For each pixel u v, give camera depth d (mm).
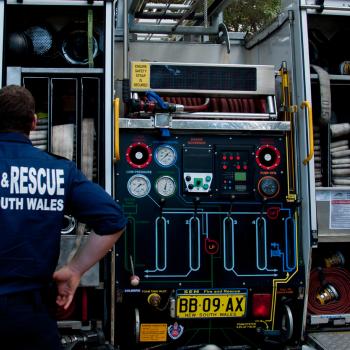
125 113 4449
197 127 4316
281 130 4438
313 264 4770
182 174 4359
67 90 4320
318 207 4348
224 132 4422
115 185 4293
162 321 4301
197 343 4367
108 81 4051
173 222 4324
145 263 4270
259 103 4676
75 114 4273
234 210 4391
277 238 4418
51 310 2645
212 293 4324
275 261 4402
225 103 4629
